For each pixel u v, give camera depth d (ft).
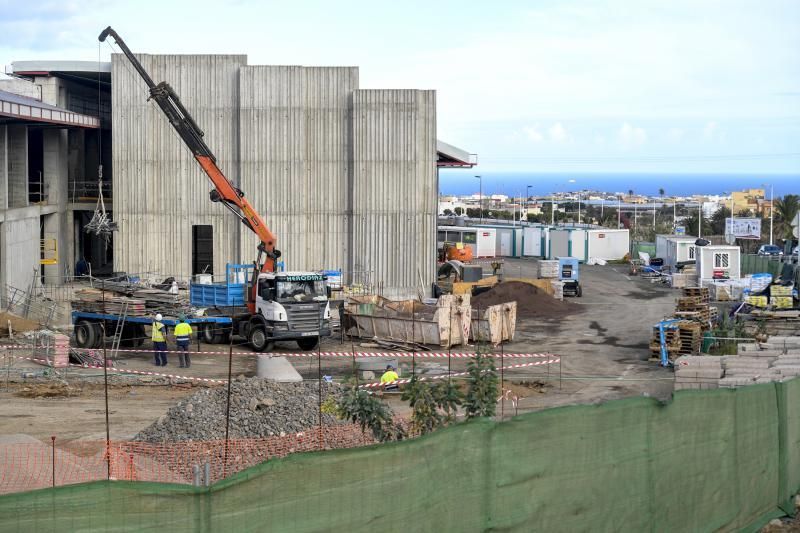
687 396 47.75
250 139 175.73
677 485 47.11
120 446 65.87
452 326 124.47
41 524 30.27
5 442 64.69
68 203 198.49
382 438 55.16
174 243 177.68
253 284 124.36
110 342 124.57
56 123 171.01
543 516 40.91
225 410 71.56
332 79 175.73
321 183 177.17
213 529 32.12
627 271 256.11
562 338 138.82
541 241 296.51
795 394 59.06
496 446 39.29
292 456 33.78
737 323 133.80
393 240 177.58
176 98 131.95
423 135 176.55
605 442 43.29
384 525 35.73
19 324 132.67
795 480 59.21
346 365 112.47
